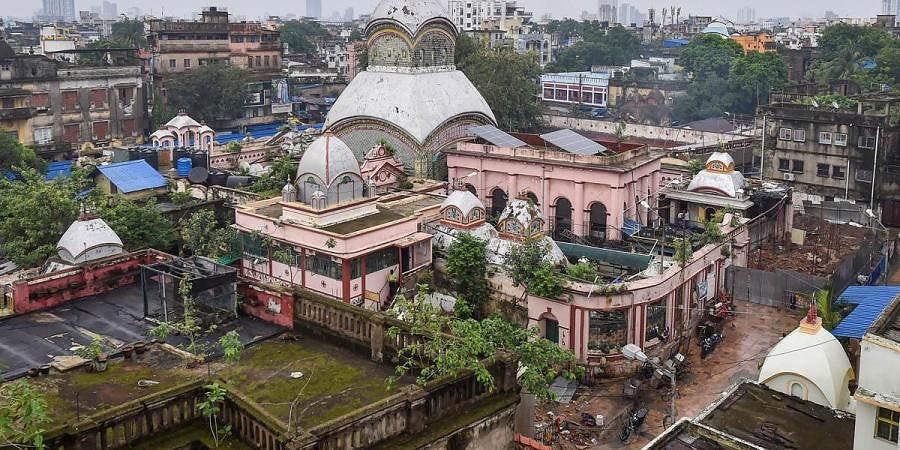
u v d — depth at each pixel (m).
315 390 19.05
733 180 54.22
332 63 179.25
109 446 16.06
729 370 39.78
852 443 21.98
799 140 70.06
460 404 18.09
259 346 21.78
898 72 116.50
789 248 54.00
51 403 18.34
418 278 43.50
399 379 19.62
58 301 26.67
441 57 66.00
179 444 16.67
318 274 42.34
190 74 107.31
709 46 131.50
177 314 24.91
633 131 102.69
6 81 80.56
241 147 78.88
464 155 59.28
